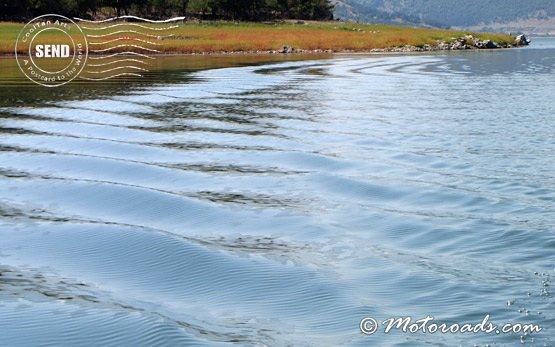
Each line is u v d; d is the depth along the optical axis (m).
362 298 10.42
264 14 159.12
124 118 27.47
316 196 16.12
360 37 104.44
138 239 12.94
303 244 12.84
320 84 43.31
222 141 22.84
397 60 72.75
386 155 20.67
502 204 15.27
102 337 9.23
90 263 11.89
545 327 9.41
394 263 11.79
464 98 35.62
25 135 23.31
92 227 13.65
